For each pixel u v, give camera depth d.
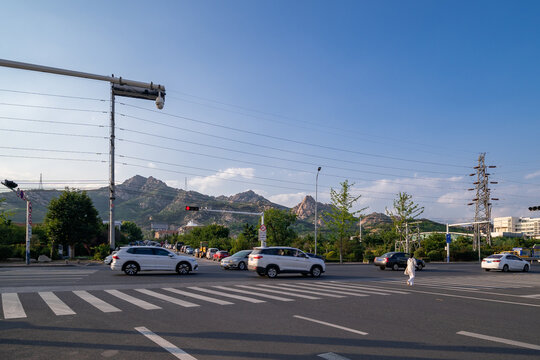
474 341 7.06
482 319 9.30
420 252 52.62
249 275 22.69
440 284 19.00
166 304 10.75
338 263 43.16
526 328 8.30
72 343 6.61
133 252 21.14
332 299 12.34
